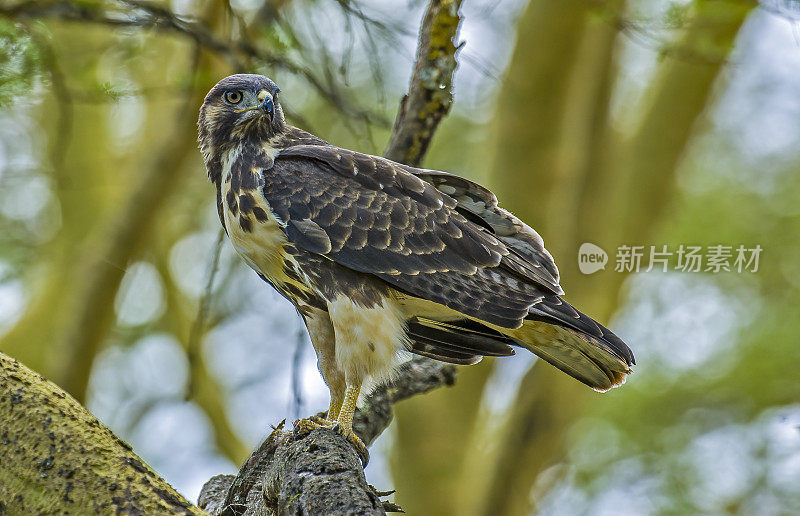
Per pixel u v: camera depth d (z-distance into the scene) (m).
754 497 17.09
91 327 13.41
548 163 14.59
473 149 17.05
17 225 16.41
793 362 17.27
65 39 12.12
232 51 9.91
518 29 14.54
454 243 7.21
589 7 10.47
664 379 17.84
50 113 15.98
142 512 4.12
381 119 9.82
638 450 17.67
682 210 17.72
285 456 5.51
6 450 4.29
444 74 8.09
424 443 15.45
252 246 7.52
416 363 8.26
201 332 9.37
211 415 17.52
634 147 15.06
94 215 16.34
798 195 17.66
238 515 6.79
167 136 13.26
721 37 11.00
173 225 17.70
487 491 15.16
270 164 7.53
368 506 4.79
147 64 11.16
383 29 9.55
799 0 8.97
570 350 7.38
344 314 7.19
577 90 14.54
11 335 15.86
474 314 7.09
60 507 4.16
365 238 7.19
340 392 7.52
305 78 10.14
